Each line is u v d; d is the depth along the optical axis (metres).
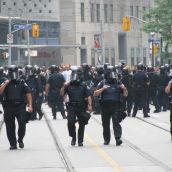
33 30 104.81
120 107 32.12
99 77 51.62
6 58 123.50
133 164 25.61
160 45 96.69
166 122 44.66
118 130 32.12
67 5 157.25
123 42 168.25
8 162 27.27
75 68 35.69
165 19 98.81
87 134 37.94
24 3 154.00
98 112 53.59
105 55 161.25
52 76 48.94
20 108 31.38
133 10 169.62
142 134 37.25
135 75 48.88
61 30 158.75
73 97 32.03
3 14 150.00
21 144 32.00
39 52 154.62
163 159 26.97
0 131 41.19
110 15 164.25
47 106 65.38
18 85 31.17
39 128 42.66
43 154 29.56
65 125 44.34
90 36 160.50
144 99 48.84
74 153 29.61
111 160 26.94
